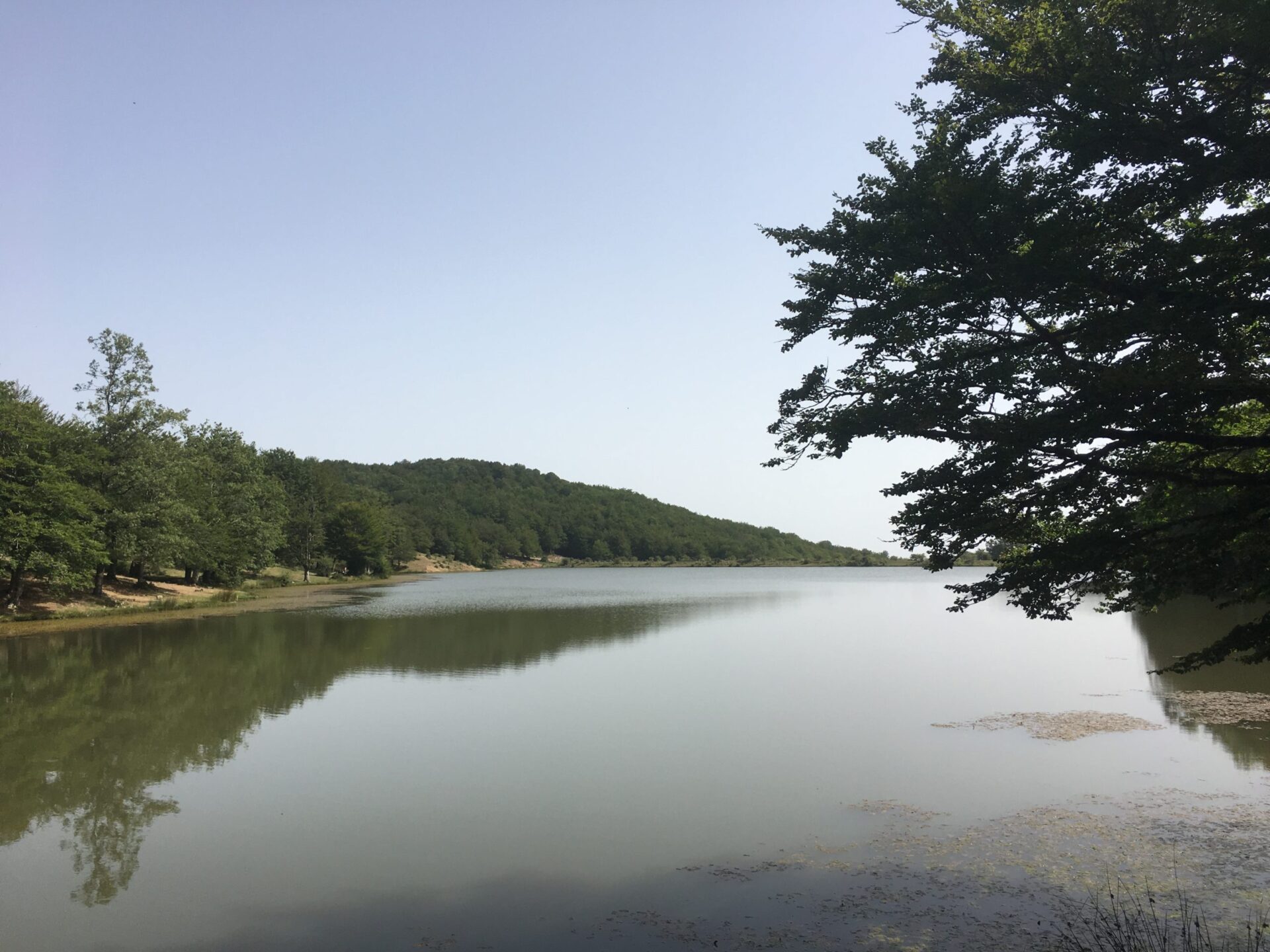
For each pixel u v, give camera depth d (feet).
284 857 38.11
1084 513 27.43
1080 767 49.32
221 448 234.99
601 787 47.96
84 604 156.56
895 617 156.15
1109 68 23.82
